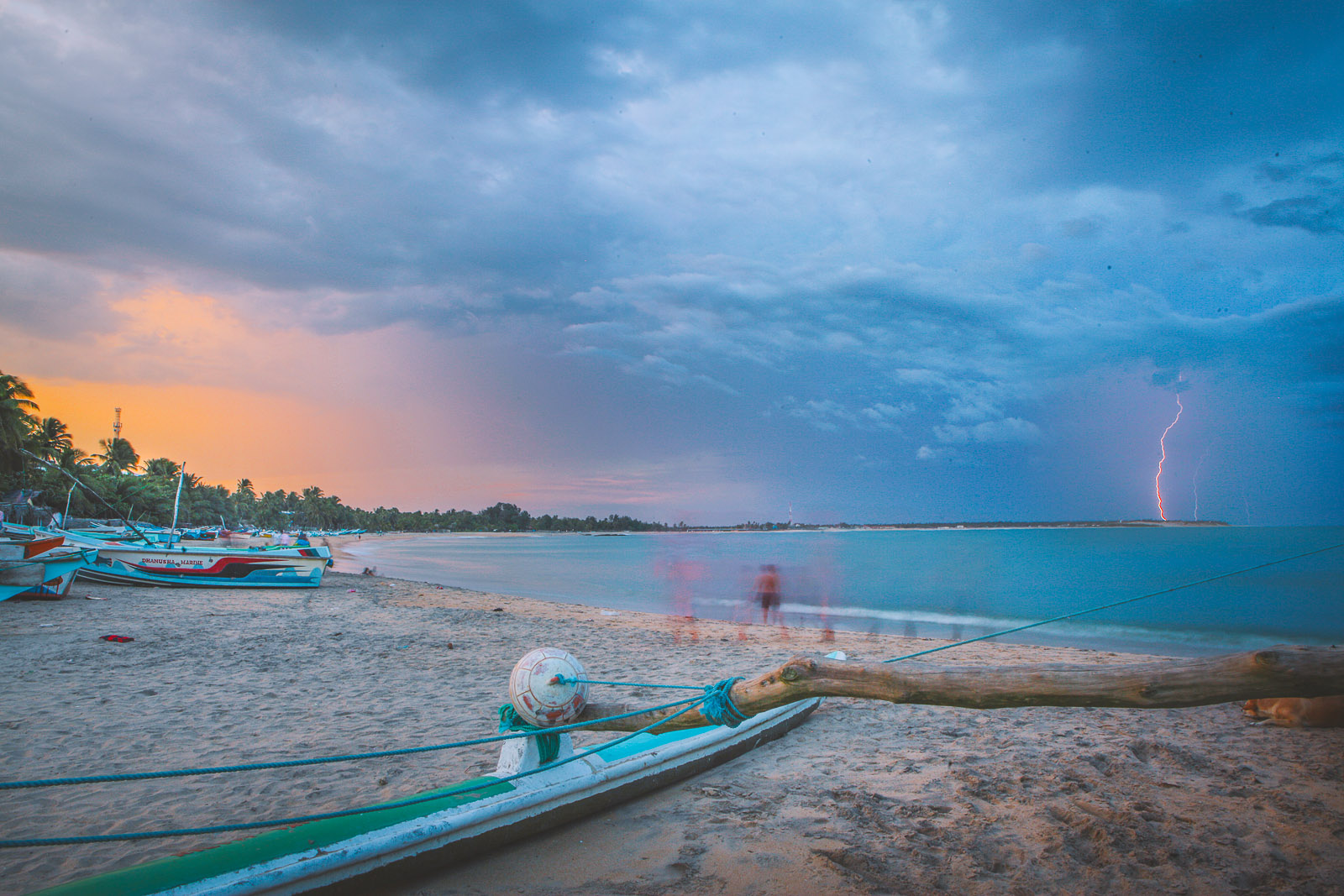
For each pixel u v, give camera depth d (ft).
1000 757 17.93
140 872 9.57
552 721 12.87
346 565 163.02
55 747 19.25
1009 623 61.05
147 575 68.28
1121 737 19.66
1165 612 69.46
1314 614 66.39
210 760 18.33
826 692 10.12
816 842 12.89
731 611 71.61
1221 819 14.07
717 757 17.11
